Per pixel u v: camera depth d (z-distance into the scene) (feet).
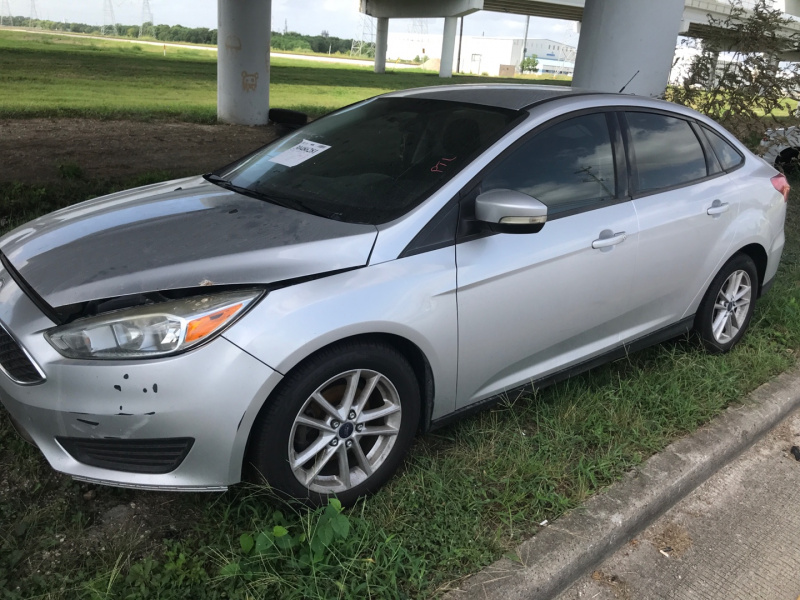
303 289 7.89
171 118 45.93
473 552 8.05
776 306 16.26
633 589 8.37
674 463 10.31
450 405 9.60
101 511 8.57
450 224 9.15
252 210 9.74
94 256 8.48
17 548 7.78
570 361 11.10
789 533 9.61
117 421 7.36
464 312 9.11
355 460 9.02
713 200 12.75
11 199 20.02
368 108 12.48
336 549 7.68
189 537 8.20
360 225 8.96
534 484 9.40
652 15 24.13
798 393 12.88
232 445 7.55
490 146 9.84
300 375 7.82
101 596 7.04
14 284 8.45
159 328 7.35
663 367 13.08
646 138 12.01
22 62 90.74
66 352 7.44
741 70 24.16
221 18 44.96
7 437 9.63
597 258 10.63
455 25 173.27
